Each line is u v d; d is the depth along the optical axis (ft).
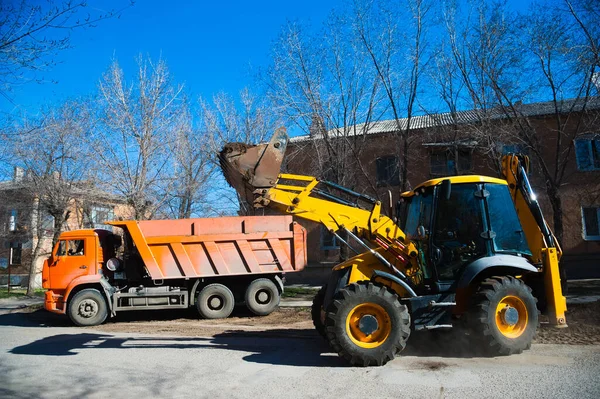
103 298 41.88
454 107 48.16
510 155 26.81
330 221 24.11
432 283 23.57
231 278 45.73
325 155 49.29
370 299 21.83
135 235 43.39
